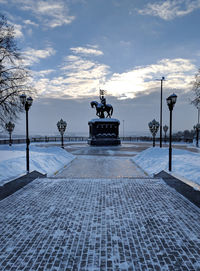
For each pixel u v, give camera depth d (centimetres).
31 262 322
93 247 365
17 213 519
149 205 576
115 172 1212
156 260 328
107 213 519
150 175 1085
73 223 462
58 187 761
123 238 396
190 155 1415
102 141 3341
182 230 430
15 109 1820
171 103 979
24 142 3991
